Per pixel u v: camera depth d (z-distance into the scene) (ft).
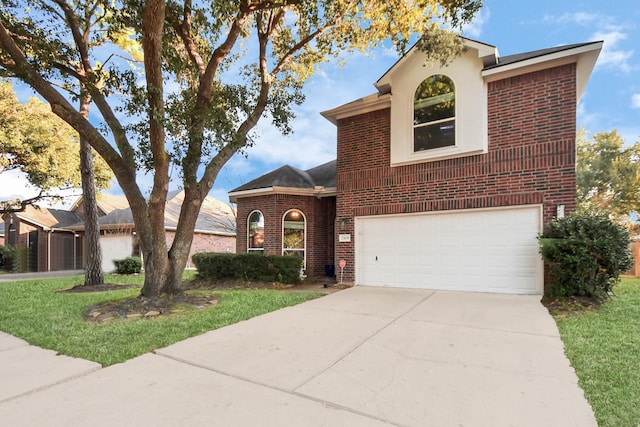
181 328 17.83
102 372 12.57
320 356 13.84
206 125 23.20
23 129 54.39
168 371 12.59
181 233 24.93
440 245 28.35
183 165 24.17
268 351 14.51
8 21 21.72
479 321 18.48
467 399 10.16
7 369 12.89
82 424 9.09
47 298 27.04
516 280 25.34
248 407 9.90
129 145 22.38
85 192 35.86
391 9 26.99
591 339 15.10
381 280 30.73
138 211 23.16
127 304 22.03
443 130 28.60
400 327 17.66
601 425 8.76
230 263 34.19
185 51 29.66
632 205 59.47
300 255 40.83
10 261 66.54
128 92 22.72
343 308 22.12
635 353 13.42
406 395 10.46
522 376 11.64
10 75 21.68
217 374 12.25
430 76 29.30
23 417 9.45
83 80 23.20
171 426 8.96
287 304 23.30
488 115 26.86
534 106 25.25
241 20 24.90
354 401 10.17
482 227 26.73
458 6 23.71
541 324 17.60
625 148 62.23
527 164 25.20
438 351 14.19
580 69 25.38
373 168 31.65
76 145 61.87
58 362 13.56
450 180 27.99
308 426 8.90
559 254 21.56
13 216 74.43
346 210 32.83
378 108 31.71
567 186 23.81
